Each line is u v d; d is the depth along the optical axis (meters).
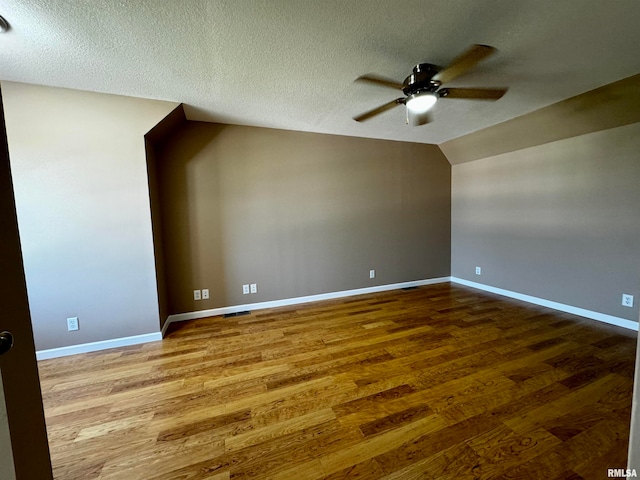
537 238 3.34
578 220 2.94
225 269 3.24
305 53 1.78
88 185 2.35
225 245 3.22
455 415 1.51
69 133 2.27
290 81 2.15
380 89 2.29
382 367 2.02
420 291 4.07
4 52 1.70
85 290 2.38
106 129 2.36
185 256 3.07
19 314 0.74
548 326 2.69
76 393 1.78
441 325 2.77
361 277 3.99
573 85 2.26
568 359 2.06
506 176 3.67
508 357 2.11
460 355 2.16
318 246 3.69
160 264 2.78
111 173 2.41
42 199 2.24
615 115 2.49
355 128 3.40
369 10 1.40
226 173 3.18
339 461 1.24
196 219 3.09
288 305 3.54
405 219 4.23
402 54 1.80
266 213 3.39
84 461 1.26
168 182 2.96
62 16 1.39
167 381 1.90
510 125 3.20
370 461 1.24
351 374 1.93
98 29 1.50
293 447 1.32
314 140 3.57
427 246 4.42
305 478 1.16
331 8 1.39
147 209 2.53
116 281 2.47
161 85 2.19
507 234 3.70
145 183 2.51
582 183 2.89
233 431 1.43
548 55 1.82
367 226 3.97
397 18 1.47
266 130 3.32
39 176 2.22
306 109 2.73
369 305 3.47
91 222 2.38
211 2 1.33
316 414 1.54
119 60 1.82
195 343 2.50
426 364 2.04
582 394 1.66
